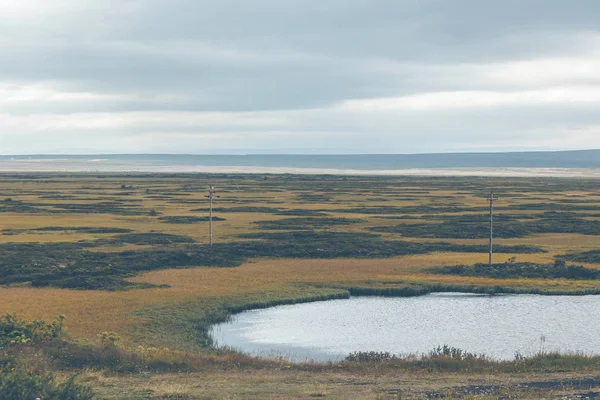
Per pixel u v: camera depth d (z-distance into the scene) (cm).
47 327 4647
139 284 7344
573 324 5938
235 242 10362
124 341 5000
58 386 3073
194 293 6906
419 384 3641
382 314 6303
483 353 4941
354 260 9175
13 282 7481
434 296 7169
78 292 6956
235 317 6191
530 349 5122
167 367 4038
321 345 5272
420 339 5450
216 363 4212
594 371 4012
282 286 7338
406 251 9869
